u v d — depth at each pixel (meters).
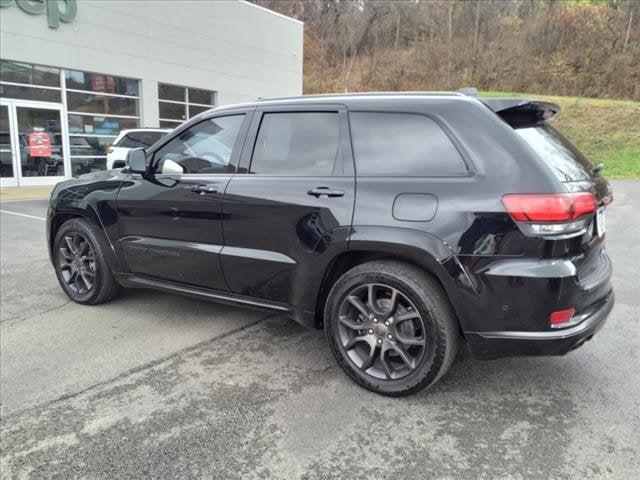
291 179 3.13
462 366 3.25
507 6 37.53
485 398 2.86
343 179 2.95
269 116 3.38
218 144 3.57
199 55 18.59
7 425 2.62
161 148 3.88
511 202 2.47
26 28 13.41
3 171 13.58
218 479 2.21
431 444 2.44
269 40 21.69
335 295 2.96
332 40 45.03
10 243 6.96
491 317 2.55
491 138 2.62
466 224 2.54
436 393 2.92
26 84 13.76
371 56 43.50
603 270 2.86
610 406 2.78
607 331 3.80
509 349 2.58
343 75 42.69
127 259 4.04
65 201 4.35
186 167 3.70
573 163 2.81
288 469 2.27
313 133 3.17
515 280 2.46
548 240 2.43
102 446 2.44
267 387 2.99
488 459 2.33
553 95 30.88
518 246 2.47
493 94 29.44
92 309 4.33
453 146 2.70
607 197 2.98
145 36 16.58
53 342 3.64
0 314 4.20
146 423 2.63
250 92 21.14
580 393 2.92
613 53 30.64
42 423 2.63
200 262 3.55
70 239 4.42
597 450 2.39
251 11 20.59
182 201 3.60
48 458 2.36
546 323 2.49
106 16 15.33
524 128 2.78
